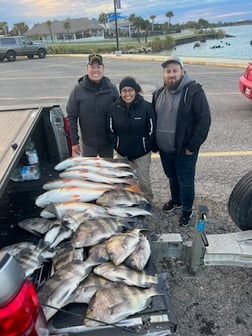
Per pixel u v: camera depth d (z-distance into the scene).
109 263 2.20
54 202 2.98
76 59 24.95
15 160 2.29
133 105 3.57
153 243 2.66
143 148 3.79
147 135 3.75
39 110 3.58
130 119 3.60
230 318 2.78
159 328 1.87
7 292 1.33
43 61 24.50
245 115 8.20
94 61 3.88
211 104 9.30
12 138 2.72
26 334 1.43
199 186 4.84
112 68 17.58
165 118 3.60
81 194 2.97
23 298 1.39
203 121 3.42
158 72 15.55
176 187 4.11
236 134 6.92
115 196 2.86
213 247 2.72
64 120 3.92
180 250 2.73
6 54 25.06
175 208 4.27
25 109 3.65
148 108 3.62
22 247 2.46
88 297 2.00
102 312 1.88
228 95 10.34
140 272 2.15
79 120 4.21
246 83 8.24
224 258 2.71
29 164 3.67
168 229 3.90
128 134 3.70
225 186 4.83
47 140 3.88
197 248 2.62
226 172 5.26
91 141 4.25
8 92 12.70
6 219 3.03
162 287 2.06
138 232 2.42
